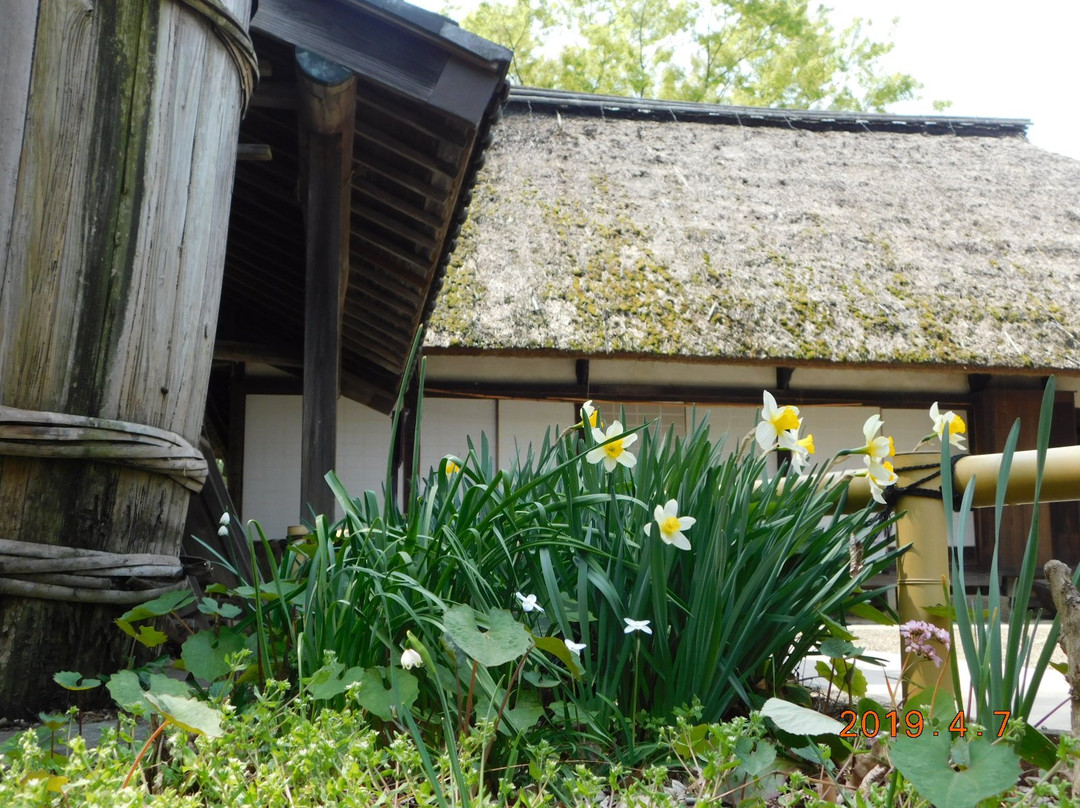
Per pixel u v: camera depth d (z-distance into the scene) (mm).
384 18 2691
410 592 1271
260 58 2969
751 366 7047
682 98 14555
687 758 1215
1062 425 7586
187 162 1820
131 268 1681
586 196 7738
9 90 1521
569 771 1168
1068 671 1108
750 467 1564
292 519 6668
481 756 1062
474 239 6945
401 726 1107
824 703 1686
